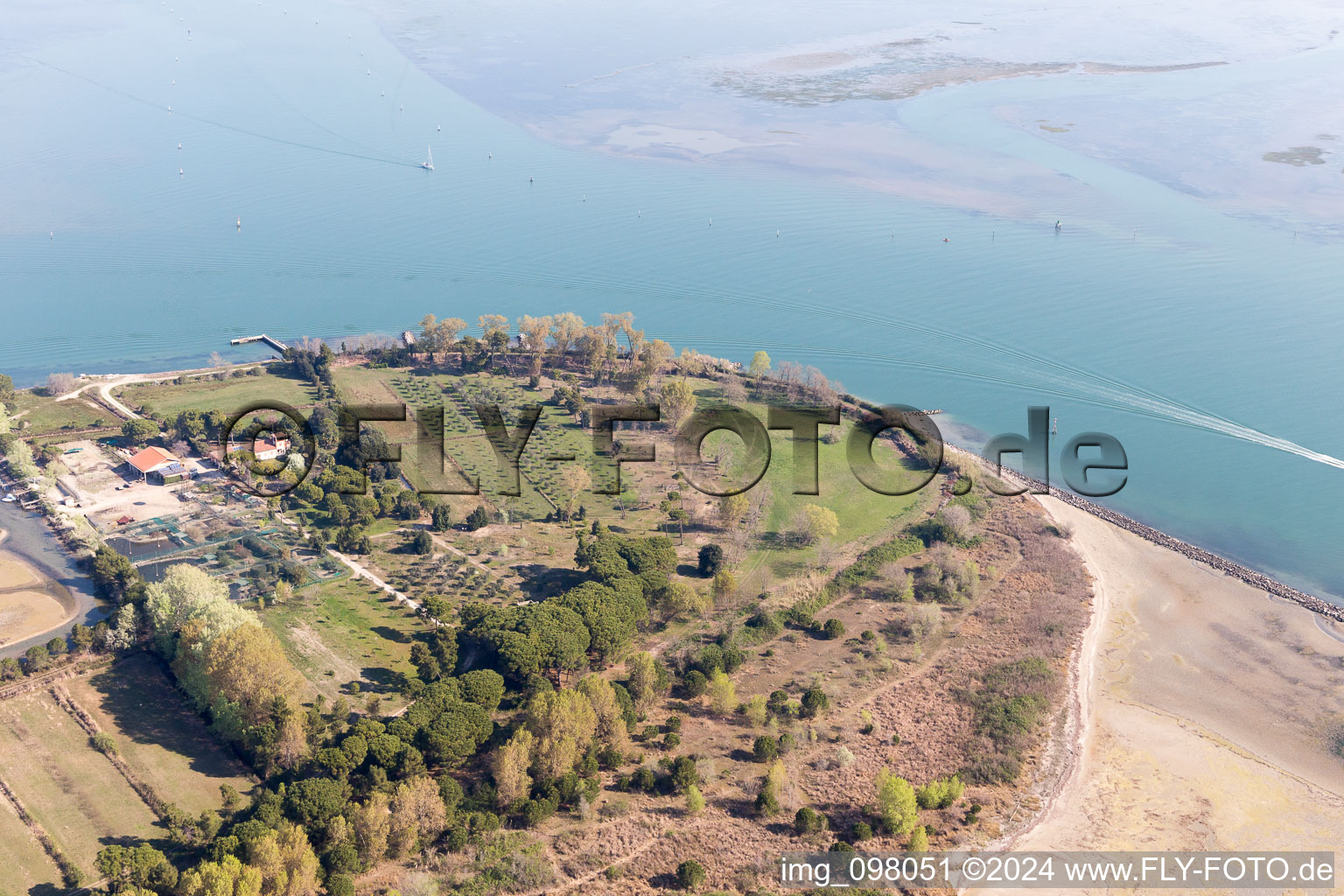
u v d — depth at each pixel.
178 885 174.12
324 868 181.62
